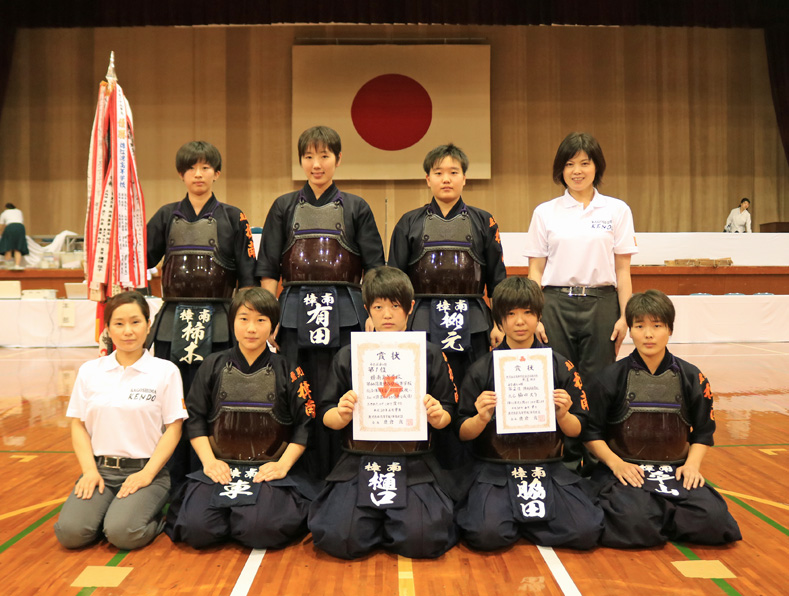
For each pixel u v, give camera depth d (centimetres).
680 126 1241
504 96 1223
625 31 1234
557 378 238
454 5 1084
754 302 854
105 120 287
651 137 1240
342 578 199
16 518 251
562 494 226
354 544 212
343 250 269
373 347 227
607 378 243
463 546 224
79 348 826
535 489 226
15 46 1212
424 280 270
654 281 895
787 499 271
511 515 221
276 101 1222
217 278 273
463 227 273
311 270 266
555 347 290
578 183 287
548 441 234
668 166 1241
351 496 220
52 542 227
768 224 1087
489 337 273
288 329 266
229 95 1221
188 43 1218
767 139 1252
